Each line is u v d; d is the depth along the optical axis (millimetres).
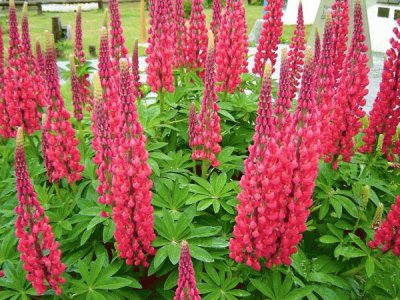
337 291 862
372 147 1023
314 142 682
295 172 688
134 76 1119
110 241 882
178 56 1210
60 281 734
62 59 3508
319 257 893
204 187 908
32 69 1045
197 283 786
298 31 1233
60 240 869
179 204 891
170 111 1078
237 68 1088
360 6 880
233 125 1145
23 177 664
